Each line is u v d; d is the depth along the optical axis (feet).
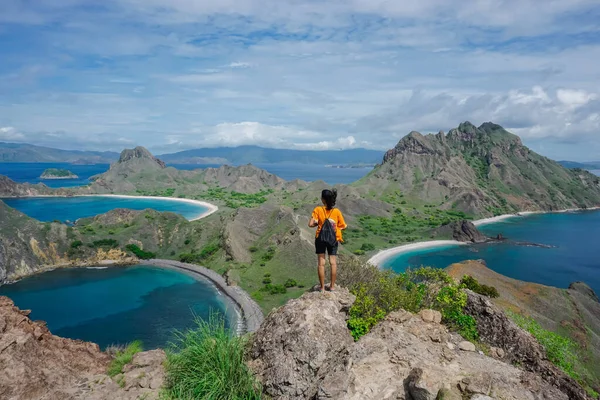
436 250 573.33
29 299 320.50
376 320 40.22
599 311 269.85
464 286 53.26
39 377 34.22
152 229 491.72
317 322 35.35
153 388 34.86
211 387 32.40
